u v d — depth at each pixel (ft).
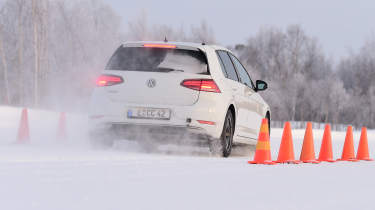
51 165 66.44
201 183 53.93
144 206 40.27
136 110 92.32
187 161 77.15
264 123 81.82
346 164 90.68
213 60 96.78
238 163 79.15
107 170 62.18
